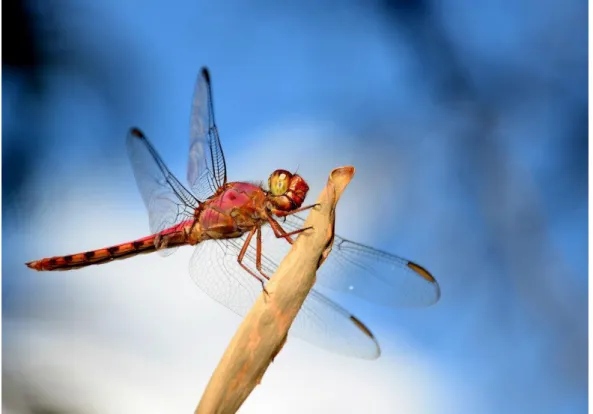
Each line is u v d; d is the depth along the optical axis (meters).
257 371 0.57
